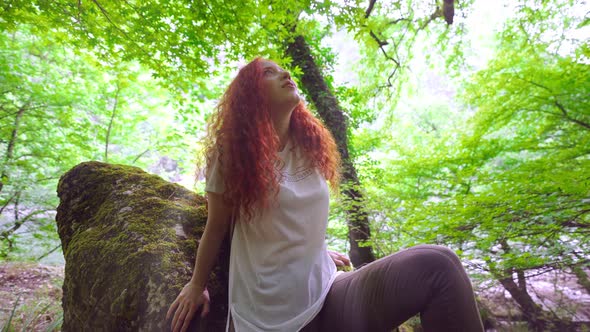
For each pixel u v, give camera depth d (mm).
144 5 3217
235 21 3051
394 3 5688
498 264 2887
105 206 1595
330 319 1033
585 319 4730
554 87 4613
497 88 5098
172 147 7102
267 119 1142
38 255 5945
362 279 998
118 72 4219
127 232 1363
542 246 2922
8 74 5414
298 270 1021
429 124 12156
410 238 3412
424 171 5273
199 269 1099
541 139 5023
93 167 1788
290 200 1053
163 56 3533
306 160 1201
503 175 3602
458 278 879
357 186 4234
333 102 5156
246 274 1047
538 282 5930
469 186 4469
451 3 5223
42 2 3006
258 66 1217
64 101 5926
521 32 5773
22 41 5871
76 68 6309
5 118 5871
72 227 1641
